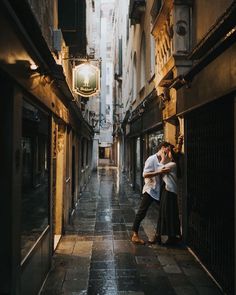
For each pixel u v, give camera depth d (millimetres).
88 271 6543
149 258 7301
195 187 7242
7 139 3896
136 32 18297
